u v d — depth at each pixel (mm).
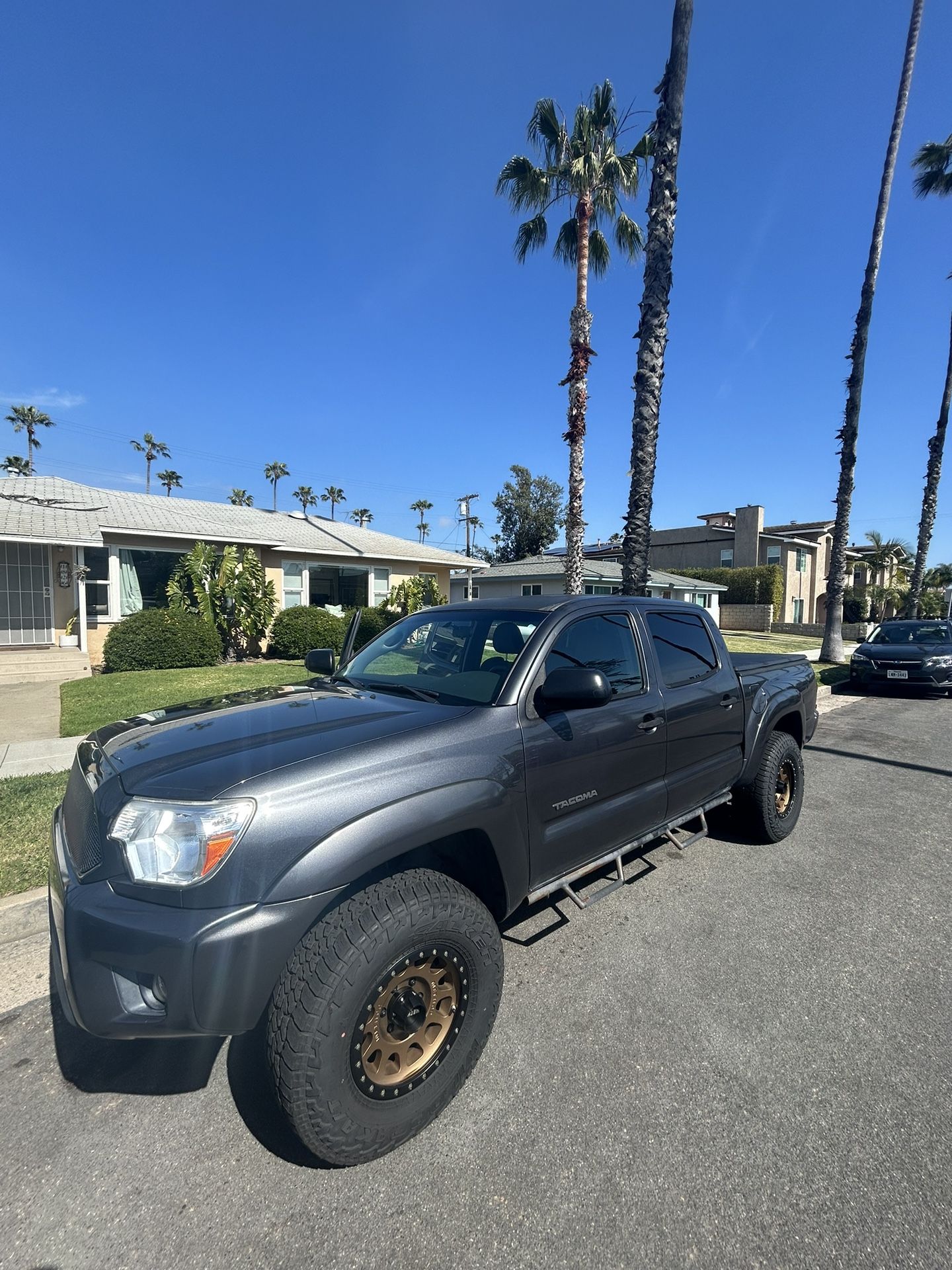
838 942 3348
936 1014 2758
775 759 4520
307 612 16984
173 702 9594
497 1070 2428
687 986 2961
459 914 2221
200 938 1854
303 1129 1910
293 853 1979
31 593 14109
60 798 5270
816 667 16953
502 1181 1959
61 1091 2359
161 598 16141
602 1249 1744
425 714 2627
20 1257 1734
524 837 2635
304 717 2615
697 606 4297
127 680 11914
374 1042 2057
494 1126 2168
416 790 2250
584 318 15438
